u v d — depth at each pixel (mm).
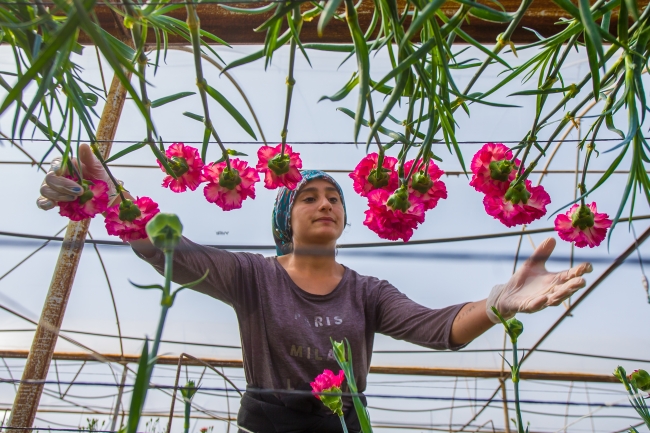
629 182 991
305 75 2307
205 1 908
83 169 1131
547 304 1016
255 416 1477
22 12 906
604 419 4500
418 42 1803
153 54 2240
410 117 1067
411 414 5105
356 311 1638
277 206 1788
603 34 902
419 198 1078
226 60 2248
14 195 2543
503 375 4207
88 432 1152
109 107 1752
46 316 1589
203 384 4305
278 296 1575
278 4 935
